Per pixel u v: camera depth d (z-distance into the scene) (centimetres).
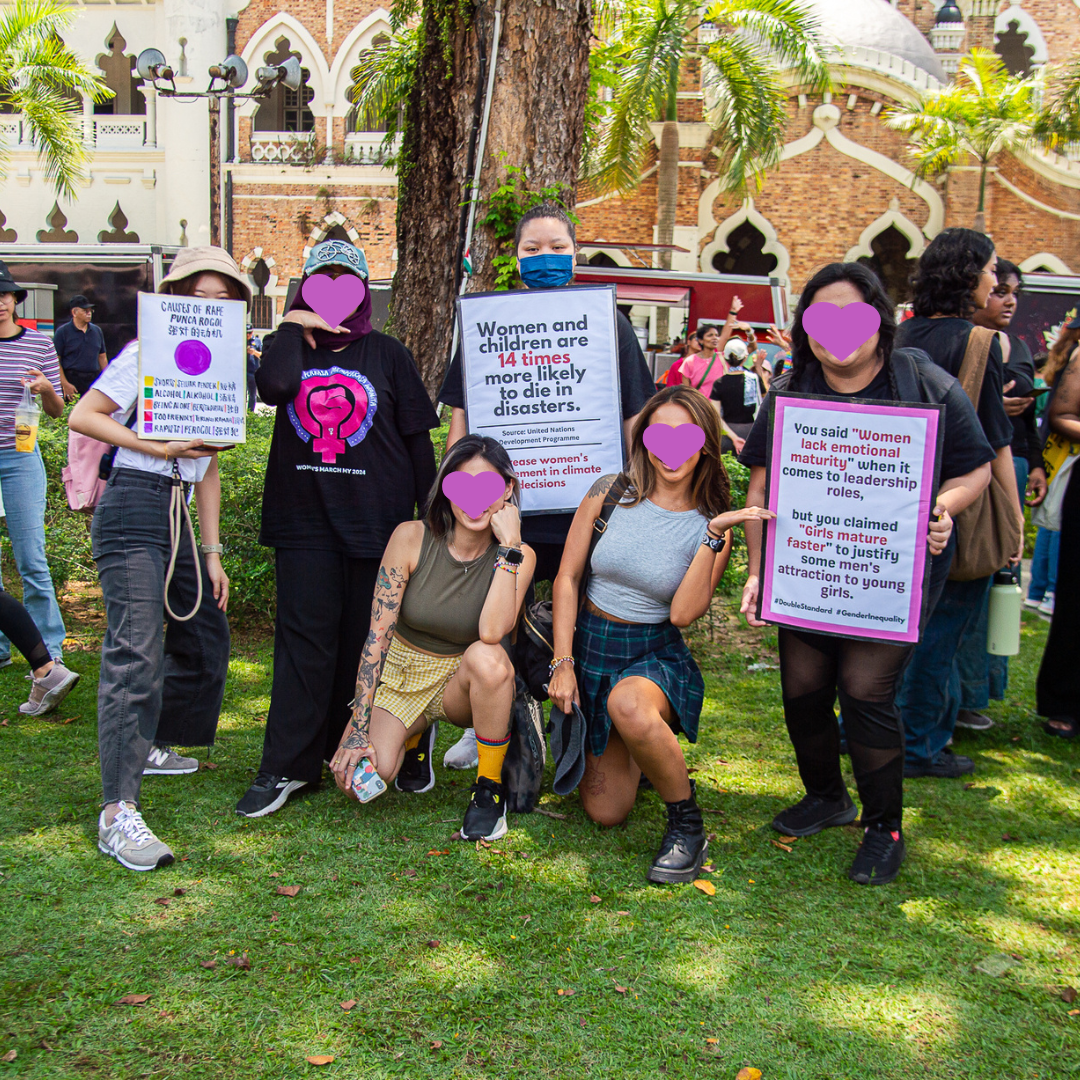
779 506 296
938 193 2078
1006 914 278
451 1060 211
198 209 2202
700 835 301
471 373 356
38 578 451
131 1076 202
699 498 314
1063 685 423
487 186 636
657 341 1786
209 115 2183
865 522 286
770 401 299
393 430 337
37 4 1814
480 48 628
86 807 323
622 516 314
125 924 256
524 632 333
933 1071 213
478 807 316
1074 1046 223
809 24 1608
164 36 2212
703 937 261
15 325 443
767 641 582
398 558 323
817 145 2098
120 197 2253
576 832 321
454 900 274
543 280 356
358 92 1398
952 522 290
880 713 293
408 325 711
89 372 1074
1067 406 460
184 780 352
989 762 397
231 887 277
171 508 314
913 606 284
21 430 436
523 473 357
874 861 296
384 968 241
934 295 359
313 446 329
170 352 307
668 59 1558
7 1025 215
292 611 332
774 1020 228
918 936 265
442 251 693
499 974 241
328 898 273
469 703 324
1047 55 2373
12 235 2281
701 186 2127
